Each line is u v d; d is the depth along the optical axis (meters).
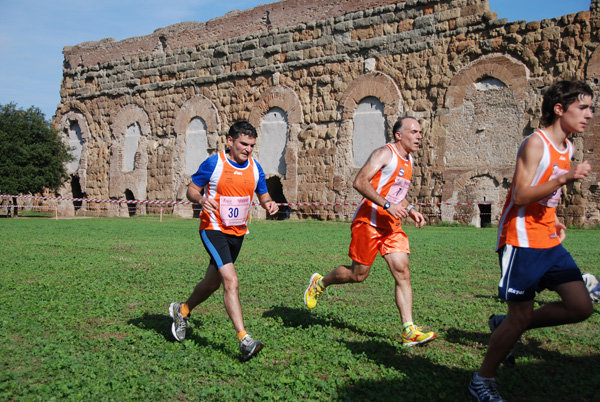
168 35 31.91
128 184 32.78
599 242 14.30
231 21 29.55
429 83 22.97
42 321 5.51
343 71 25.38
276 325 5.40
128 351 4.51
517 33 20.97
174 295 7.00
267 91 27.75
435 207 22.53
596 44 19.36
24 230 18.53
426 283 7.99
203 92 30.16
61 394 3.51
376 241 5.03
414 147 5.19
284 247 13.20
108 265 9.71
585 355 4.50
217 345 4.74
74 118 35.66
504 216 3.75
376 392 3.62
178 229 20.03
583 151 19.59
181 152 30.66
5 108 30.98
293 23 27.30
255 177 4.91
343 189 25.08
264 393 3.55
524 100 20.66
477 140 21.72
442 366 4.19
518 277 3.53
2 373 3.94
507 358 4.16
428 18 23.12
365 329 5.32
